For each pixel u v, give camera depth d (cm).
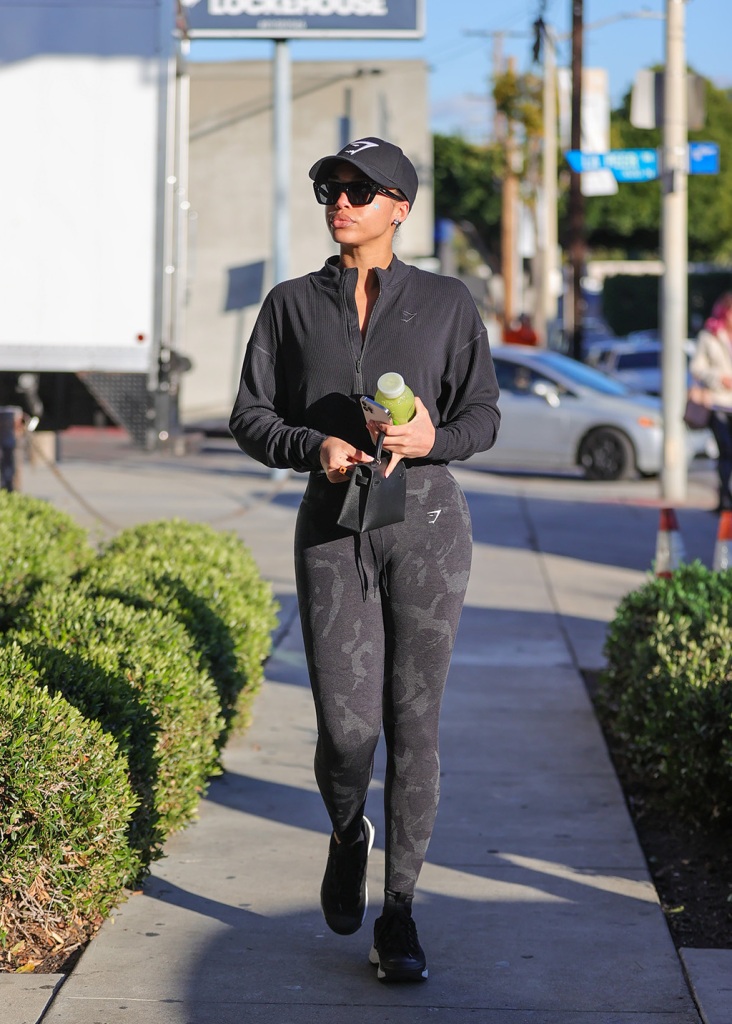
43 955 552
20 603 841
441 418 537
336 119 3316
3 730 529
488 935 577
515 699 964
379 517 480
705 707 681
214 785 777
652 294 7638
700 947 574
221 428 3148
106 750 550
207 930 579
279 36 2208
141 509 1850
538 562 1530
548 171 5097
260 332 528
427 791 520
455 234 10175
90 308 1811
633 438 2375
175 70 1817
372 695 508
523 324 4538
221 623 793
